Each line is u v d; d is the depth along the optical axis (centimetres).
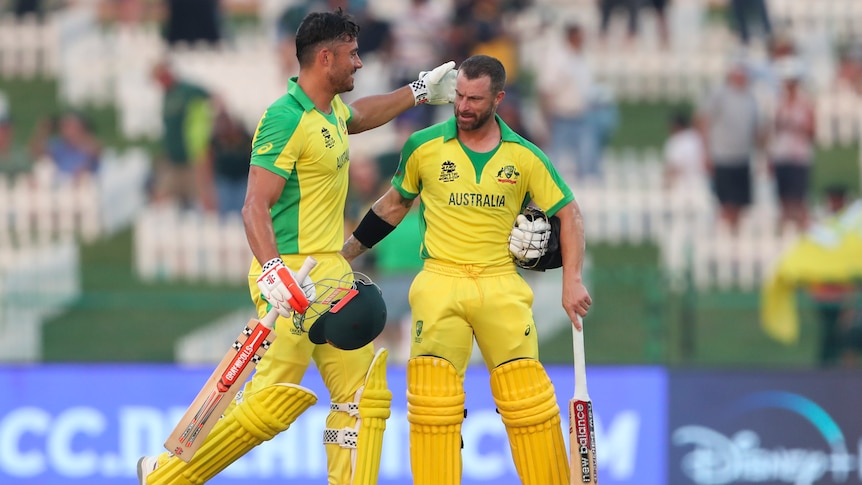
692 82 5719
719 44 5747
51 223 4816
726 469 3222
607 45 5738
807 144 4666
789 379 3247
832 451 3234
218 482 3166
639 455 3219
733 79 4634
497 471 3148
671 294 3525
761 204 4703
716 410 3234
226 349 3781
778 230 4534
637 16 5734
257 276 1862
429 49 4819
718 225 4578
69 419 3219
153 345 3772
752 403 3238
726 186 4647
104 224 4834
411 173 1828
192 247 4516
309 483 3164
